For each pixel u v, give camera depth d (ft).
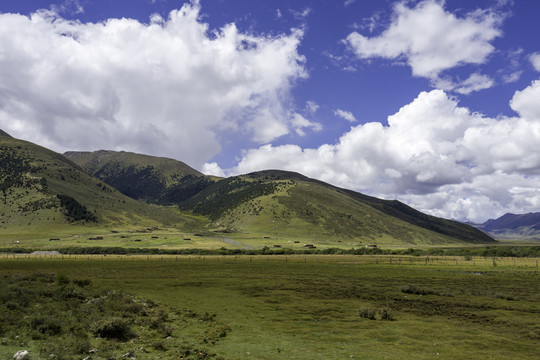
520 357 57.93
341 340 67.10
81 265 278.26
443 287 159.63
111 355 48.39
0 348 47.42
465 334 74.02
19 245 645.51
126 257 424.05
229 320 83.92
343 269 269.03
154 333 64.85
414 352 59.41
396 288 155.63
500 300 124.06
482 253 538.88
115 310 79.71
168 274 212.43
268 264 318.24
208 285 159.63
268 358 52.75
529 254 517.55
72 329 59.06
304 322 83.97
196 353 52.85
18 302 73.05
